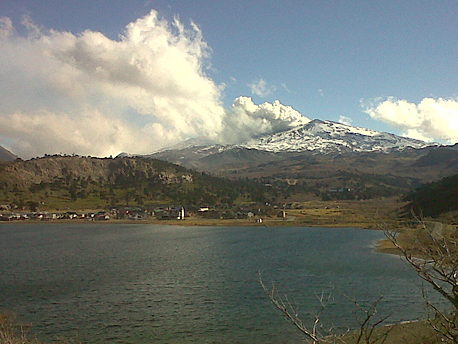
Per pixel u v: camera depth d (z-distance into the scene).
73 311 42.31
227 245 106.31
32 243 118.38
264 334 34.31
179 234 145.25
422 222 11.36
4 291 51.94
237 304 43.94
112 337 34.38
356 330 31.58
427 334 21.94
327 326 35.16
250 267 69.00
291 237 123.31
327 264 68.94
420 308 38.59
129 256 86.75
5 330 31.94
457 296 9.40
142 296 48.59
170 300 46.44
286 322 37.19
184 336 34.38
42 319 39.50
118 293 50.34
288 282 54.84
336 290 48.94
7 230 170.25
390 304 41.06
